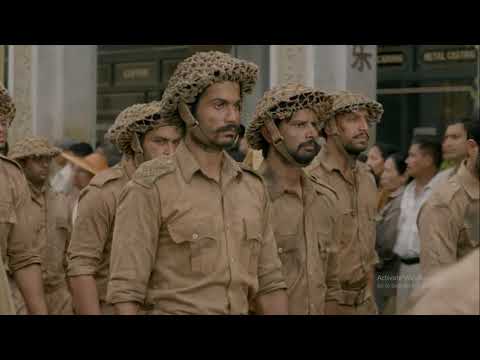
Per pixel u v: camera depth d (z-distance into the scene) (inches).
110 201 204.5
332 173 229.1
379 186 324.2
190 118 155.8
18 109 528.7
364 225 233.0
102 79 699.4
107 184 206.5
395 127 603.5
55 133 525.0
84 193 206.5
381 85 604.7
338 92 229.3
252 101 519.8
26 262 192.7
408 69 597.0
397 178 312.5
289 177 188.1
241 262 156.0
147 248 153.3
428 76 591.5
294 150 183.8
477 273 75.7
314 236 190.1
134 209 154.1
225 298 153.2
